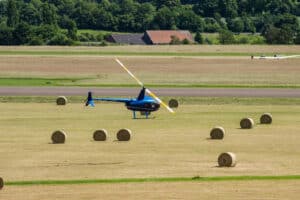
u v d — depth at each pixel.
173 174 148.00
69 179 143.75
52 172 150.12
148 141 185.12
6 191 134.50
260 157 165.50
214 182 140.62
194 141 185.38
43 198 129.88
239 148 176.25
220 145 180.00
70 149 174.75
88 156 166.25
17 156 166.25
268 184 139.25
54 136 183.25
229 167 154.38
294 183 140.12
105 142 184.12
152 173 148.88
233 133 198.00
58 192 133.62
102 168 153.62
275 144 181.75
